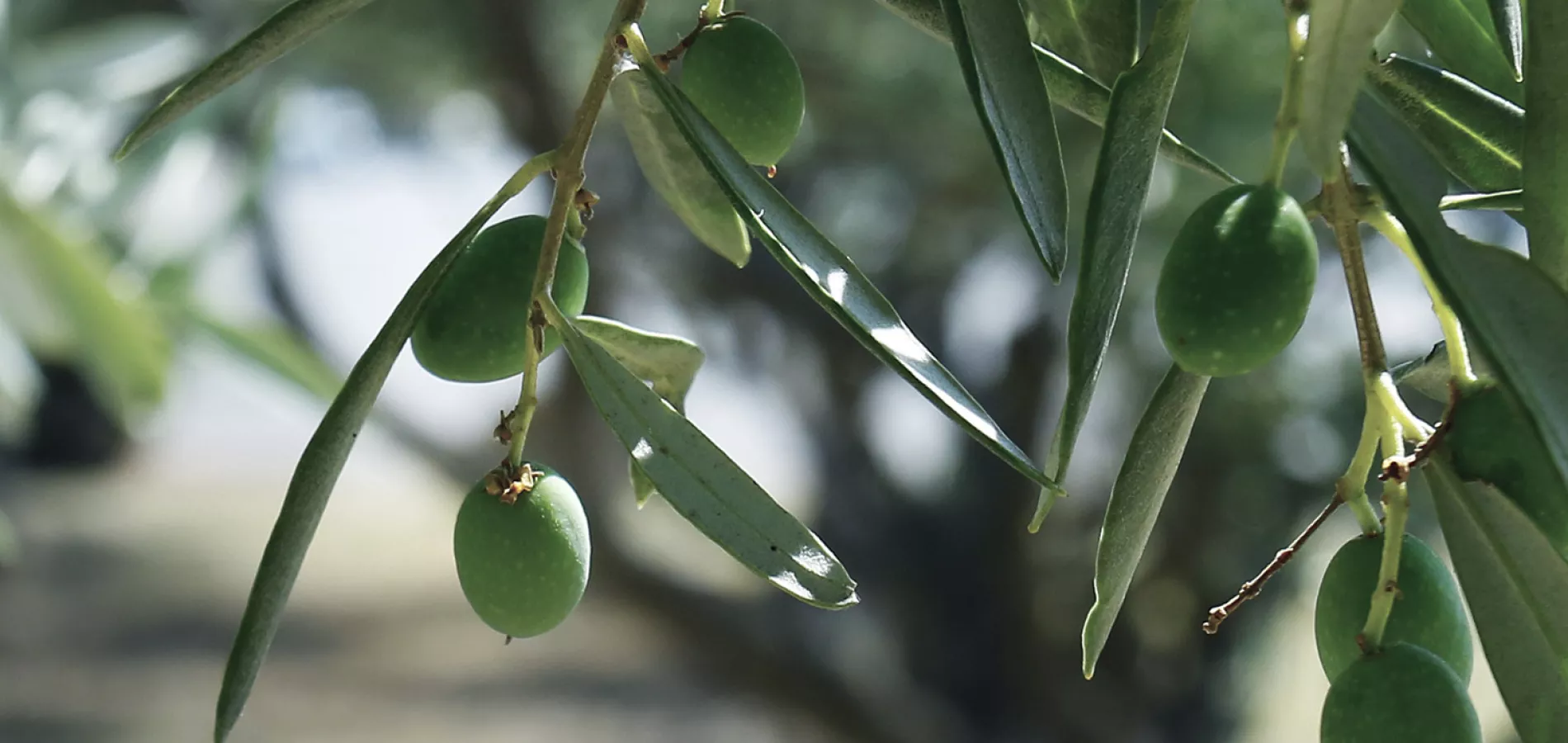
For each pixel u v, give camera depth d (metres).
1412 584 0.42
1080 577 2.04
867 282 0.41
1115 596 0.42
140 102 1.23
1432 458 0.41
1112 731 2.02
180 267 1.06
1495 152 0.45
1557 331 0.37
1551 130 0.40
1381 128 0.38
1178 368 0.42
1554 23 0.40
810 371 2.07
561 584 0.43
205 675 2.86
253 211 1.36
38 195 1.00
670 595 1.95
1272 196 0.40
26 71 1.07
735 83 0.45
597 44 1.71
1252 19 1.21
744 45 0.45
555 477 0.43
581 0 1.69
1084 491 1.99
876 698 2.01
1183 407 0.42
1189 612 1.95
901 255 1.72
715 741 2.59
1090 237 0.39
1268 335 0.39
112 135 1.14
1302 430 1.65
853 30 1.47
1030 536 2.05
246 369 1.07
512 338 0.43
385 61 1.68
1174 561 1.89
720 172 0.41
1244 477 1.75
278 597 0.41
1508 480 0.40
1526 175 0.40
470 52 1.65
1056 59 0.45
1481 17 0.46
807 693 1.99
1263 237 0.39
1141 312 1.45
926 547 2.10
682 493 0.41
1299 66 0.40
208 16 1.47
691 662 2.25
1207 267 0.39
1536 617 0.41
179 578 3.41
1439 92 0.45
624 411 0.41
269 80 1.48
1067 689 2.03
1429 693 0.41
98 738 2.52
